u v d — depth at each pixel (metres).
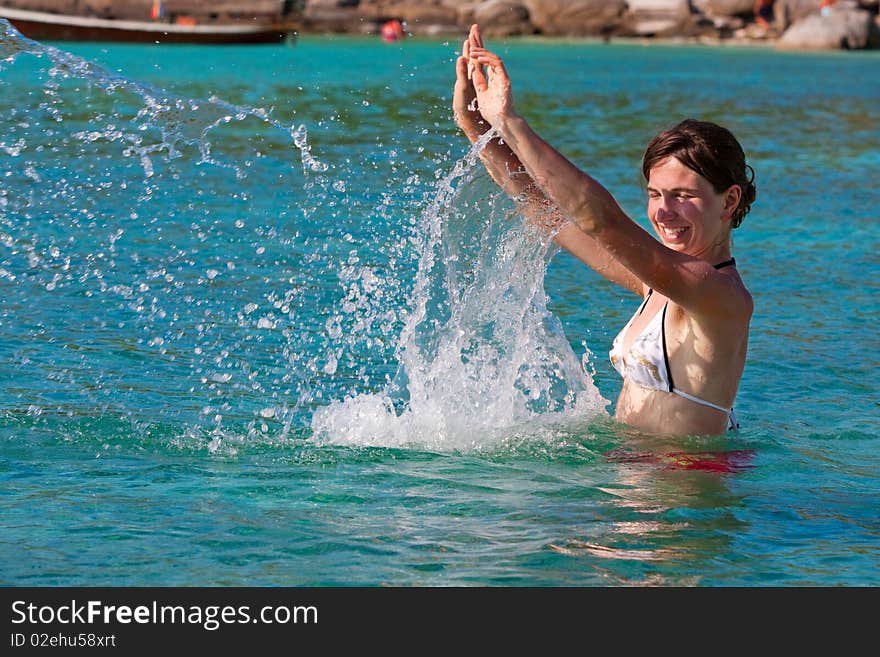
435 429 5.75
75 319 7.85
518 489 4.98
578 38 63.59
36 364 6.82
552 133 21.78
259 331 7.74
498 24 63.56
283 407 6.21
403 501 4.83
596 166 17.41
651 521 4.63
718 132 4.96
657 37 63.75
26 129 17.06
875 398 6.63
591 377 6.42
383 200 11.41
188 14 60.47
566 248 5.79
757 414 6.25
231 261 9.77
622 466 5.27
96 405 6.11
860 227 12.95
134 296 8.54
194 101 5.87
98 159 14.67
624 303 9.01
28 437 5.59
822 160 19.17
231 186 13.30
